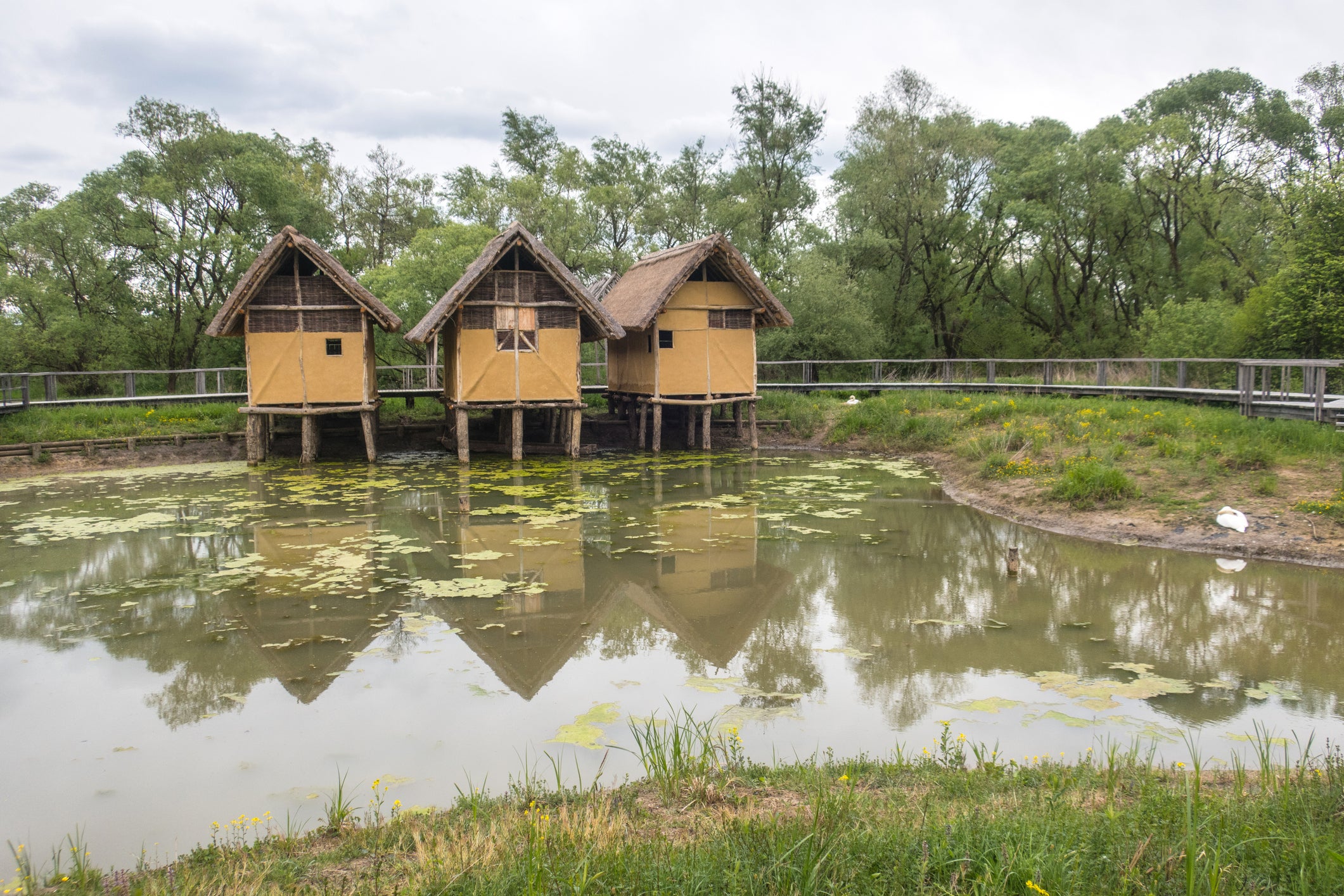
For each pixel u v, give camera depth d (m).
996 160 33.59
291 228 17.83
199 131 29.81
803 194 36.12
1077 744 5.91
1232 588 9.52
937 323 37.12
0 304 29.00
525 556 11.38
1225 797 4.43
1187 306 26.66
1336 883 3.38
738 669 7.55
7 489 16.16
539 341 19.41
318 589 9.89
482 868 3.88
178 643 8.24
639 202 38.06
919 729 6.21
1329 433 13.47
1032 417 18.88
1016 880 3.52
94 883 4.21
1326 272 20.53
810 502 14.76
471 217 34.06
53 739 6.26
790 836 3.93
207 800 5.38
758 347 30.25
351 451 21.22
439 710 6.67
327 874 4.12
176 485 16.53
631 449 21.91
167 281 30.94
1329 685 6.95
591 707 6.70
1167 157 30.38
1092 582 9.94
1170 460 13.63
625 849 3.93
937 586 9.98
